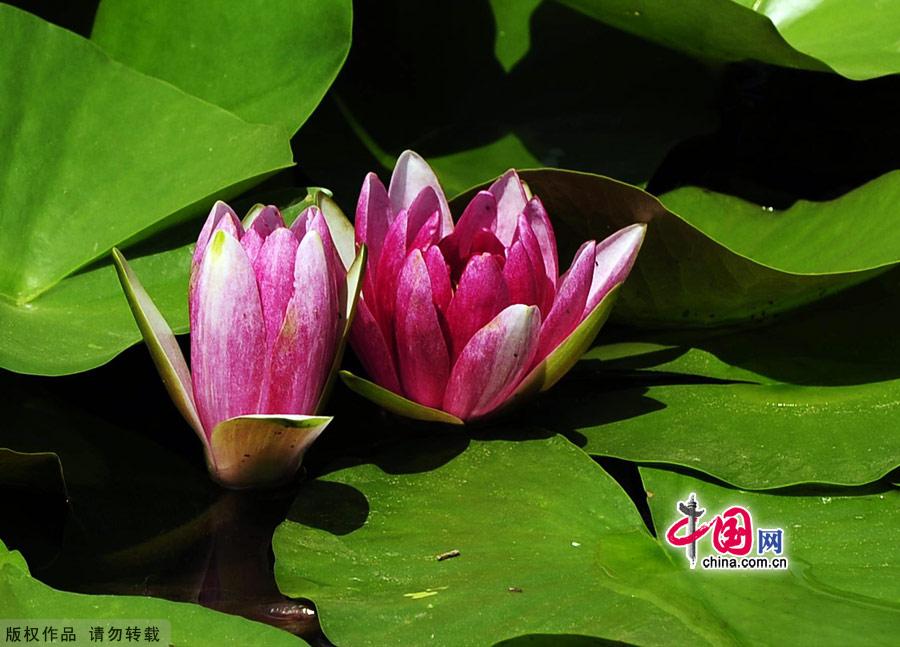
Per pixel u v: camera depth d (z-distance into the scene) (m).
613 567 1.29
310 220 1.32
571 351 1.34
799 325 1.41
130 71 1.43
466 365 1.34
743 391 1.38
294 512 1.32
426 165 1.38
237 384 1.31
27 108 1.41
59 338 1.36
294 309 1.30
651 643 1.26
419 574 1.29
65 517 1.32
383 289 1.34
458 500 1.32
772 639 1.26
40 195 1.40
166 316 1.37
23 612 1.26
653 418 1.37
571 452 1.34
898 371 1.38
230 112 1.44
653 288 1.39
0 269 1.38
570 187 1.38
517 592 1.28
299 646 1.25
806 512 1.32
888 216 1.40
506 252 1.36
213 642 1.25
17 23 1.42
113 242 1.39
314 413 1.33
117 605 1.26
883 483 1.33
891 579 1.29
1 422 1.35
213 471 1.33
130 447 1.35
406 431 1.37
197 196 1.40
